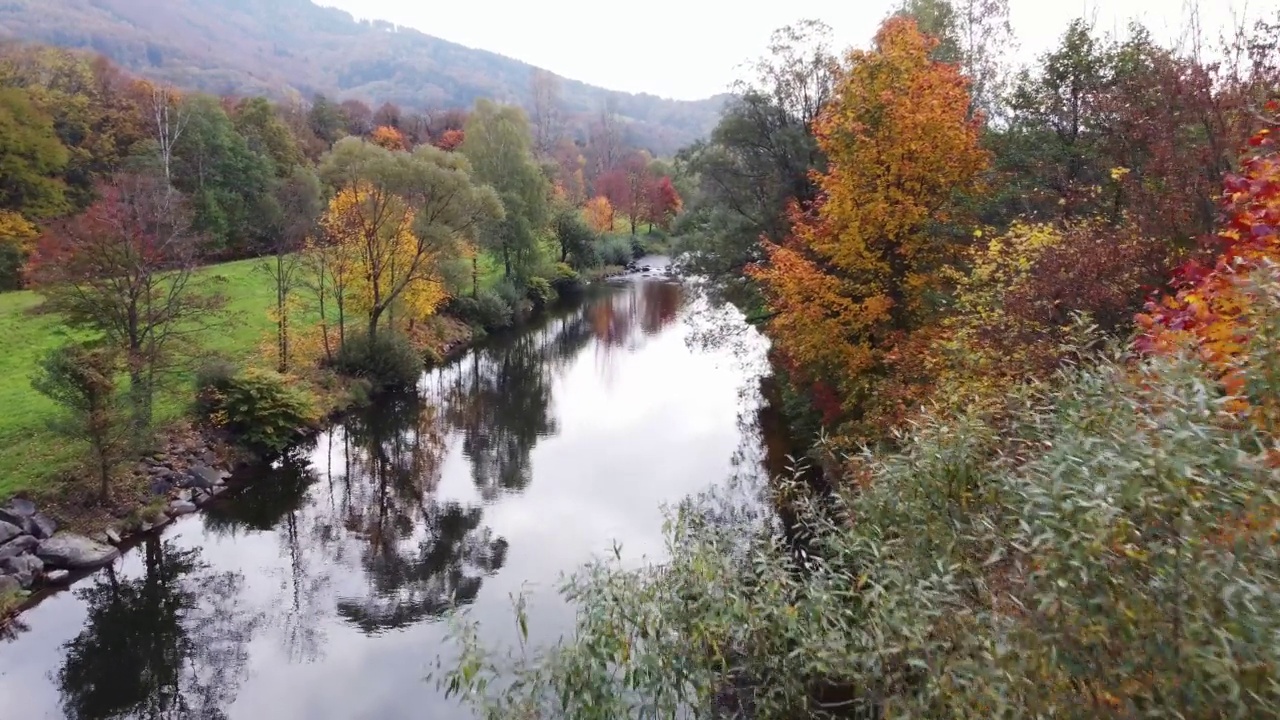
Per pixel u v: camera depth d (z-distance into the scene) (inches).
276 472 776.3
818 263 631.2
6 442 631.8
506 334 1523.1
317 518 686.5
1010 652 164.4
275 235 1207.6
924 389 436.5
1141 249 364.5
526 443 880.9
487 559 578.9
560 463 792.9
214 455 723.4
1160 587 136.9
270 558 605.0
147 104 1672.0
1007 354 357.1
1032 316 366.3
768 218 932.6
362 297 1074.1
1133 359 225.3
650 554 549.3
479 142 1662.2
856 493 313.4
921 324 534.6
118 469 614.9
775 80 943.0
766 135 955.3
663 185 2942.9
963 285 484.7
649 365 1274.6
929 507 236.4
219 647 472.7
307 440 850.1
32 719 406.0
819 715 271.0
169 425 721.0
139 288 670.5
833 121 559.8
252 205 1614.2
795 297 547.5
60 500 577.3
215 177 1555.1
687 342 1117.7
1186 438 138.8
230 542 634.2
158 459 671.1
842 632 259.6
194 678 442.0
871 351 531.5
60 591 520.1
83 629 492.4
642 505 650.8
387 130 2433.6
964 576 217.5
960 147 514.0
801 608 278.2
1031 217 575.8
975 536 213.0
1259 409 149.2
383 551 613.6
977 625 193.2
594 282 2191.2
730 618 275.6
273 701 417.7
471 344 1401.3
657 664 273.0
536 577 543.5
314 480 779.4
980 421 244.8
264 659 459.8
